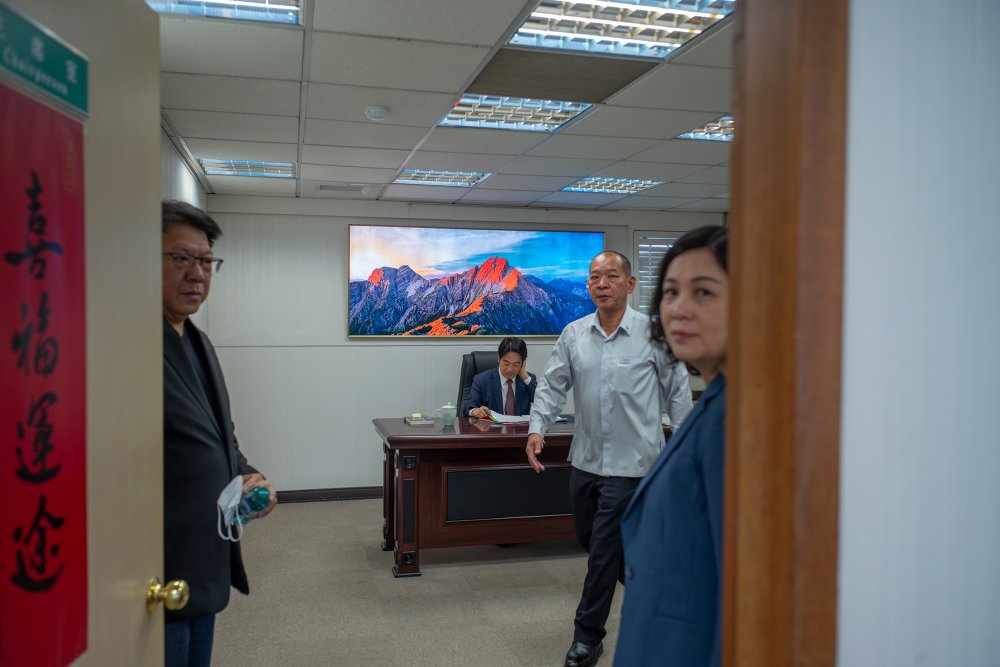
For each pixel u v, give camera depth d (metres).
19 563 0.70
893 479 0.65
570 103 3.21
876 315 0.64
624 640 1.01
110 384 0.92
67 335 0.80
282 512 4.97
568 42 2.54
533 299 5.76
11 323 0.69
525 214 5.78
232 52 2.49
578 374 2.57
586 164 4.28
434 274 5.59
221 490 1.44
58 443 0.78
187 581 1.35
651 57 2.61
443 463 3.68
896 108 0.64
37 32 0.73
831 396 0.62
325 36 2.36
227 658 2.68
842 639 0.64
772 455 0.64
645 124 3.45
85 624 0.84
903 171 0.65
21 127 0.70
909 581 0.67
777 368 0.64
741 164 0.69
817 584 0.62
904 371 0.65
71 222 0.81
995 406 0.70
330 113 3.21
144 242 1.04
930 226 0.66
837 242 0.61
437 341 5.62
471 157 4.09
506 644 2.82
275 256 5.36
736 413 0.71
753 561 0.68
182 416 1.37
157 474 1.10
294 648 2.77
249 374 5.33
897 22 0.64
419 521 3.65
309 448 5.43
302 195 5.27
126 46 0.97
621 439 2.47
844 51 0.61
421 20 2.24
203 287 1.49
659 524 0.97
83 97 0.84
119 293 0.95
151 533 1.08
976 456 0.69
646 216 6.03
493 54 2.55
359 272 5.46
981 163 0.68
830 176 0.61
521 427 3.83
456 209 5.64
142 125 1.04
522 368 4.53
